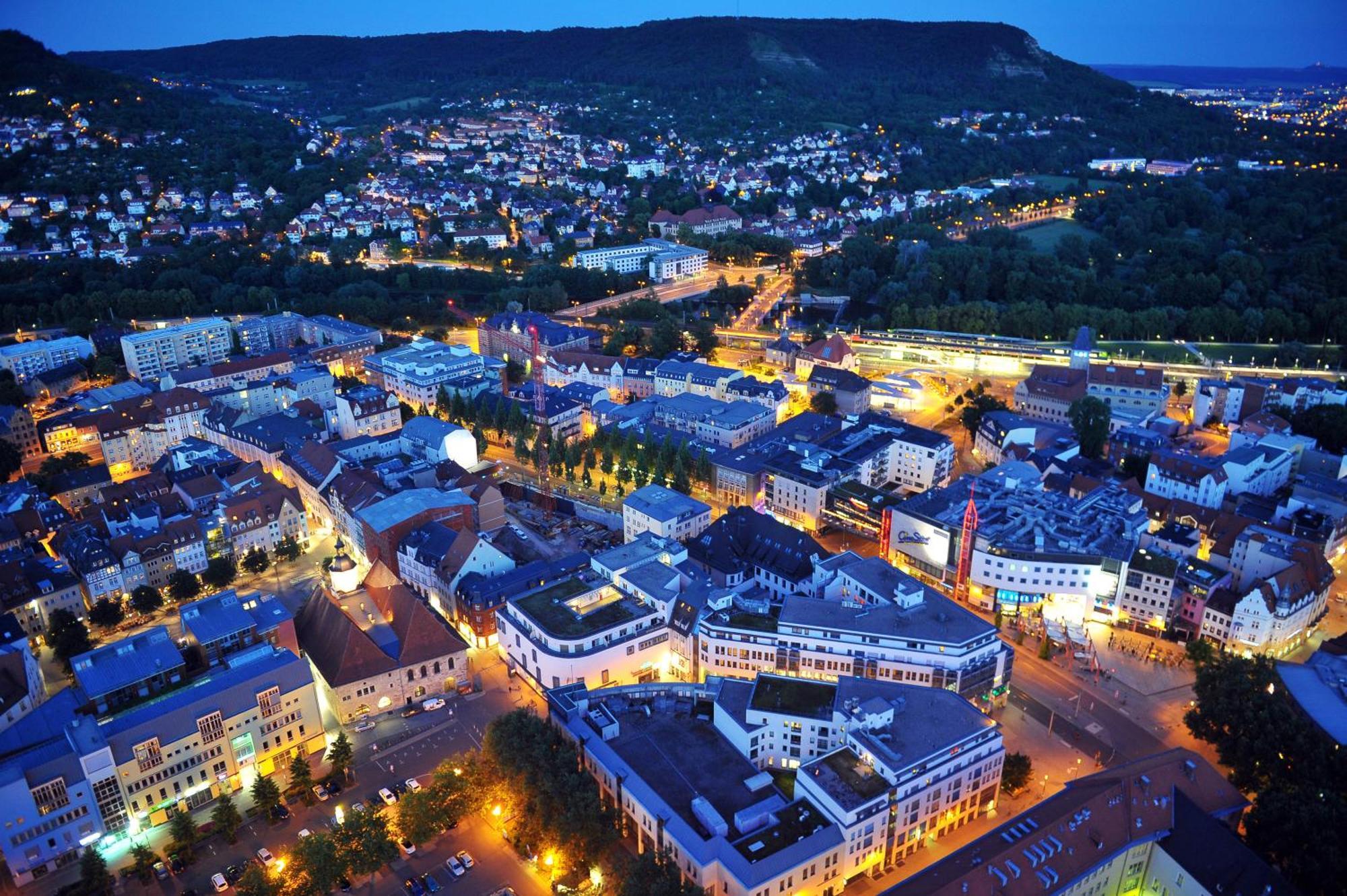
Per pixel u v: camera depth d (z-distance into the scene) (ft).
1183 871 641.81
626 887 630.74
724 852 643.04
